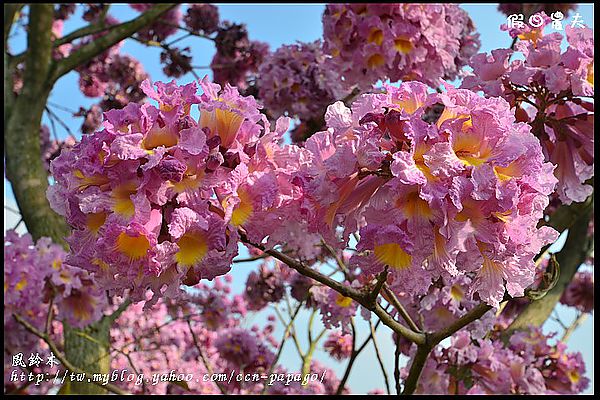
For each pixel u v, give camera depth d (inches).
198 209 50.8
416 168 49.3
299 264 63.8
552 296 165.8
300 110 160.9
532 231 53.3
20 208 178.5
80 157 52.2
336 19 125.0
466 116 52.0
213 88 57.2
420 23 120.2
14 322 137.2
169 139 53.2
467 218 50.4
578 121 77.1
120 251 50.4
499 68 80.1
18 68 248.8
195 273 52.3
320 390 238.5
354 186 55.0
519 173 51.2
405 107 54.2
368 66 123.2
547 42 77.2
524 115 79.0
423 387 127.6
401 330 71.9
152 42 231.0
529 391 127.6
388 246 54.4
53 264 135.9
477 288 55.4
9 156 184.9
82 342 157.3
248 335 194.4
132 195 50.4
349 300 125.6
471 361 126.5
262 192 53.1
